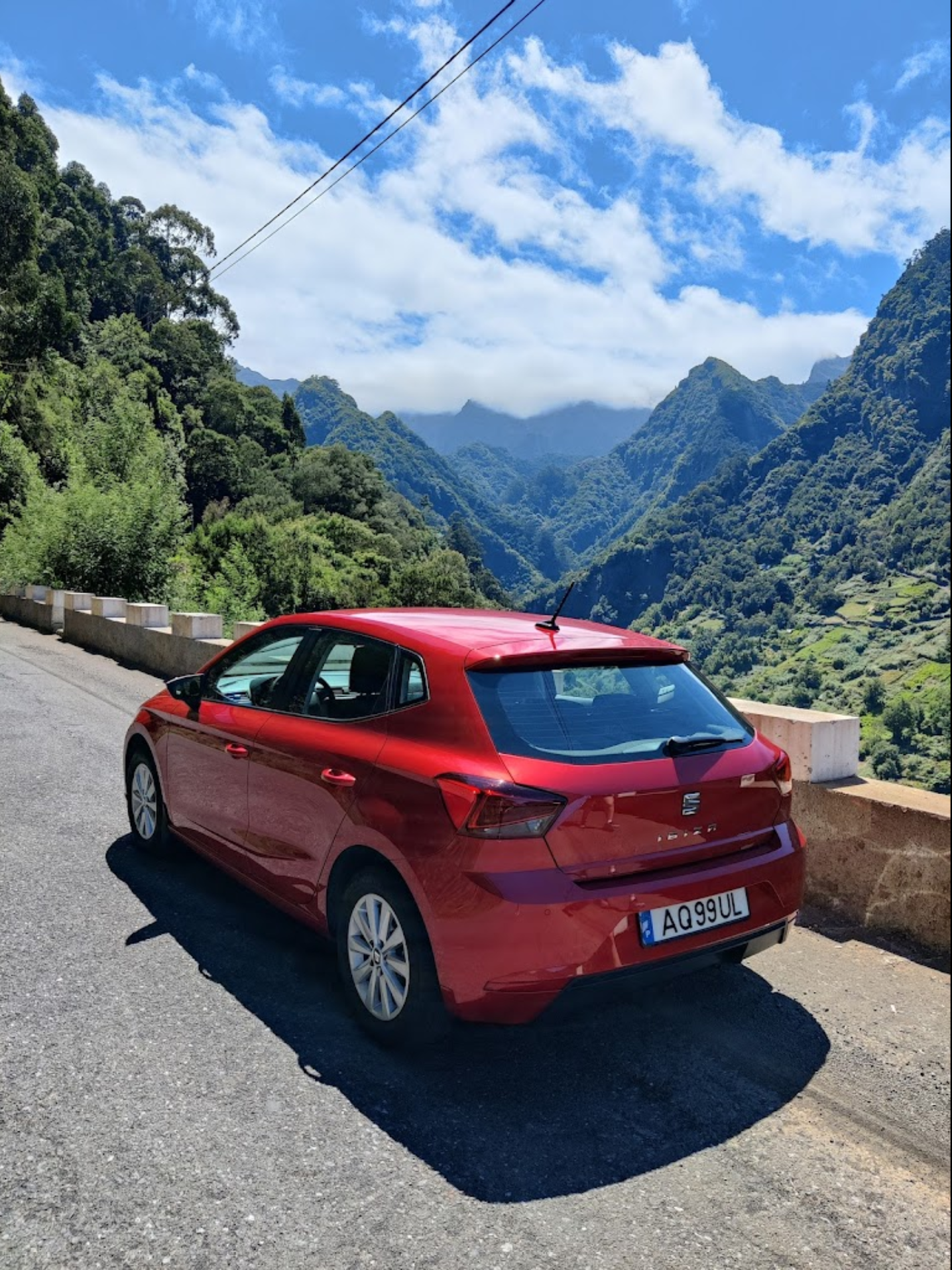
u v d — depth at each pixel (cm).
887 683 19650
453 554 14288
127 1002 335
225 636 1256
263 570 6838
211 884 464
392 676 331
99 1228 218
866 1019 336
